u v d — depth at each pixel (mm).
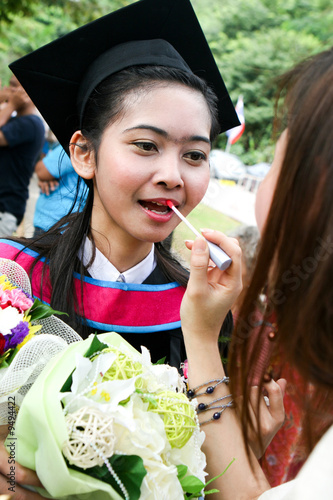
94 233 1375
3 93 3627
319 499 642
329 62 875
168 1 1332
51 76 1357
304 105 856
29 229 2793
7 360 986
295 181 862
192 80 1248
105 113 1236
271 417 1151
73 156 1340
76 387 883
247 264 2283
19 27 8047
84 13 7152
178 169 1213
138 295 1399
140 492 830
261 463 1340
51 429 829
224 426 1110
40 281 1343
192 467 952
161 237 1271
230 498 1072
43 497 952
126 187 1205
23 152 3680
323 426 970
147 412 907
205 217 3016
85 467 818
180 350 1489
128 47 1291
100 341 982
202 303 1121
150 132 1179
